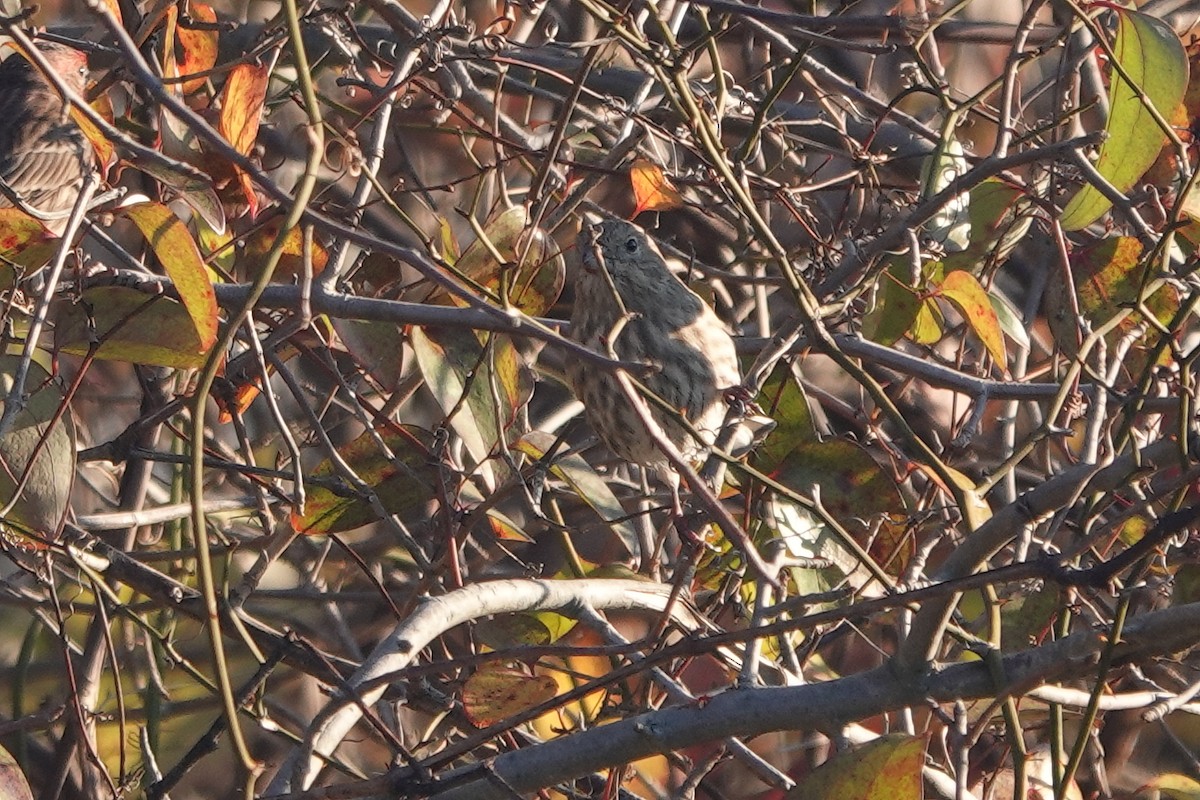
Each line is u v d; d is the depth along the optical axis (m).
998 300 9.65
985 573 5.70
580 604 7.64
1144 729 11.77
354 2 9.66
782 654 8.10
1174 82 7.96
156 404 9.96
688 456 9.88
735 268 12.37
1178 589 7.69
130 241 11.56
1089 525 7.66
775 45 10.62
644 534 9.65
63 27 11.81
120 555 8.86
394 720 8.86
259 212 8.78
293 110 12.18
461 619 7.20
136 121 9.57
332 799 6.38
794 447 8.59
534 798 7.66
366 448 9.00
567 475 8.82
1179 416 6.69
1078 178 10.15
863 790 6.21
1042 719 10.27
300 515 7.76
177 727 12.45
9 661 12.95
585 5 7.79
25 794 7.15
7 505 7.64
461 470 9.38
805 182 10.81
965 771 6.71
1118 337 10.09
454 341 8.76
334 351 10.25
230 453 10.94
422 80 10.35
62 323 7.86
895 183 12.16
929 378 8.89
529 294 8.92
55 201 11.33
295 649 8.55
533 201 9.07
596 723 8.46
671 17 10.41
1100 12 11.06
